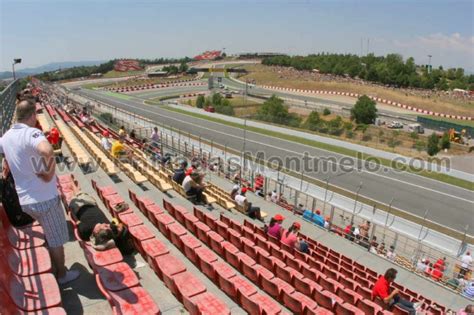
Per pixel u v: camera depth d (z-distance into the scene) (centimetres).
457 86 12406
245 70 15888
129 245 795
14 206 626
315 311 792
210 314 635
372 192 2722
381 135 5319
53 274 548
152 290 701
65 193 927
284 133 4778
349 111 7806
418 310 1028
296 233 1364
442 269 1497
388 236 1886
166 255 773
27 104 485
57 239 559
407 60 13112
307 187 2586
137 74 16200
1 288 420
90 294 594
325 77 12975
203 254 895
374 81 12181
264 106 6925
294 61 15850
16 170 499
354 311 834
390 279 947
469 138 5900
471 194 2761
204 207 1420
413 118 7681
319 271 1095
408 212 2402
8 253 550
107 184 1358
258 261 1020
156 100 8519
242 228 1230
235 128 4994
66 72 15425
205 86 11956
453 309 1200
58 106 3247
